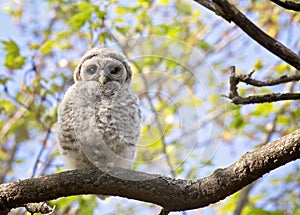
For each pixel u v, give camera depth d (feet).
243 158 23.40
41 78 52.39
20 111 57.21
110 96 28.63
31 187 24.76
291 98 27.02
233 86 27.78
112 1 51.88
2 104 56.29
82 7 51.29
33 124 60.34
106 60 29.14
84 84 28.99
